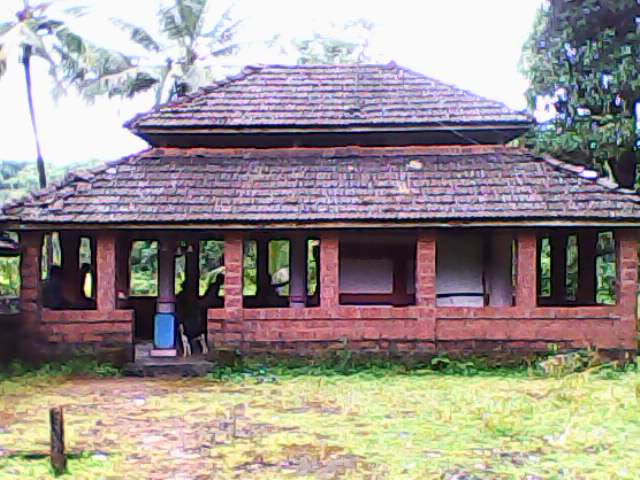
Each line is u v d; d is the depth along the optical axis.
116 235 13.77
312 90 16.05
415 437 8.59
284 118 14.93
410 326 13.63
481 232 15.02
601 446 8.03
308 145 15.16
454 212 13.38
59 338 13.59
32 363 13.48
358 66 16.97
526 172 14.30
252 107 15.38
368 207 13.55
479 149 14.96
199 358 14.09
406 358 13.58
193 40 28.67
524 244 13.73
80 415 9.96
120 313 13.64
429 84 16.16
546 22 19.78
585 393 10.77
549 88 19.61
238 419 9.67
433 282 13.69
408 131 14.83
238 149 15.06
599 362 13.33
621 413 9.55
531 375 12.96
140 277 31.47
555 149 19.17
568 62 19.34
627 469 7.14
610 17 18.97
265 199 13.79
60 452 7.25
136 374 13.30
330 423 9.37
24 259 13.60
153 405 10.62
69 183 14.12
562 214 13.26
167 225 13.38
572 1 19.11
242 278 13.80
